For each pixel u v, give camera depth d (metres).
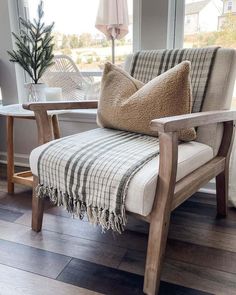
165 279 1.01
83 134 1.22
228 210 1.50
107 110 1.26
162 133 0.81
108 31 1.77
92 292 0.95
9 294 0.94
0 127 2.18
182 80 1.06
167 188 0.84
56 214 1.45
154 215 0.86
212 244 1.21
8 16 1.91
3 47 1.98
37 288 0.97
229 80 1.26
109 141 1.10
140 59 1.49
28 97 1.67
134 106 1.17
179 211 1.49
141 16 1.64
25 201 1.60
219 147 1.31
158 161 0.92
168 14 1.59
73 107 1.31
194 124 0.90
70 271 1.05
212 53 1.29
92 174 0.91
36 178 1.17
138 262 1.10
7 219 1.40
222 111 1.13
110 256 1.13
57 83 1.92
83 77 1.94
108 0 1.70
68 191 0.98
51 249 1.17
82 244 1.21
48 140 1.22
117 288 0.97
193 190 1.01
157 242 0.87
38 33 1.61
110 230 1.31
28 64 1.64
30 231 1.30
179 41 1.68
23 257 1.12
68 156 1.00
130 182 0.83
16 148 2.20
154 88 1.13
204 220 1.40
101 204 0.89
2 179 1.93
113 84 1.28
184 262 1.10
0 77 2.06
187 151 1.06
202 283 0.99
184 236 1.27
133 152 0.98
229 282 0.99
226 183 1.36
